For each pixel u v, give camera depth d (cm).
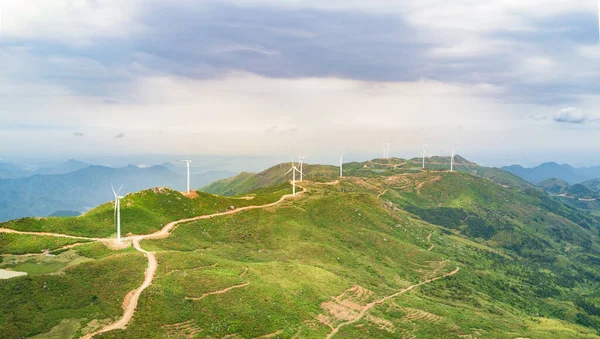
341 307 11969
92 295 9350
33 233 12925
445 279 18312
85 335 7888
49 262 11100
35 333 7850
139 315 8669
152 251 12425
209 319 9231
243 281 11344
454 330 11819
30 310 8519
